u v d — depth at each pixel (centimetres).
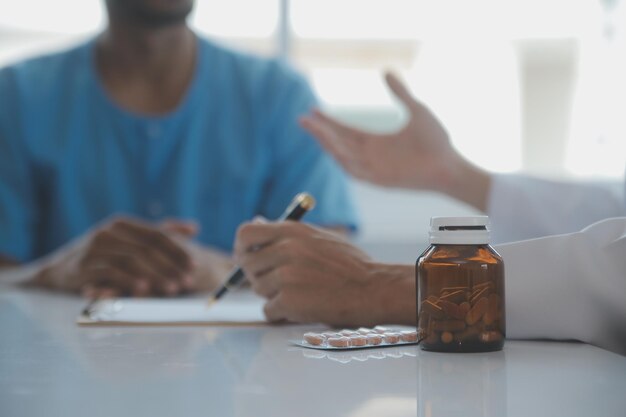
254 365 53
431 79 254
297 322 81
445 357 57
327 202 196
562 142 251
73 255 146
